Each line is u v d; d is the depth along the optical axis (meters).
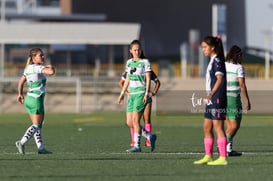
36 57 44.25
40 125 45.03
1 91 117.31
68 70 140.00
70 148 51.03
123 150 49.16
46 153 45.47
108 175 35.06
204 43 38.50
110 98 119.38
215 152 47.09
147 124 51.84
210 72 38.56
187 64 167.00
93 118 95.94
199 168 37.66
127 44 145.62
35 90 44.41
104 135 65.31
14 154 45.09
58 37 144.50
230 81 44.12
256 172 36.22
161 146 52.91
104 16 185.38
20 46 167.00
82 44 158.38
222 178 34.03
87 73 141.38
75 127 77.44
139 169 37.28
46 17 180.88
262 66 162.88
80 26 146.50
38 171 36.53
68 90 120.00
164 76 145.25
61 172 36.16
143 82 46.34
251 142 57.72
